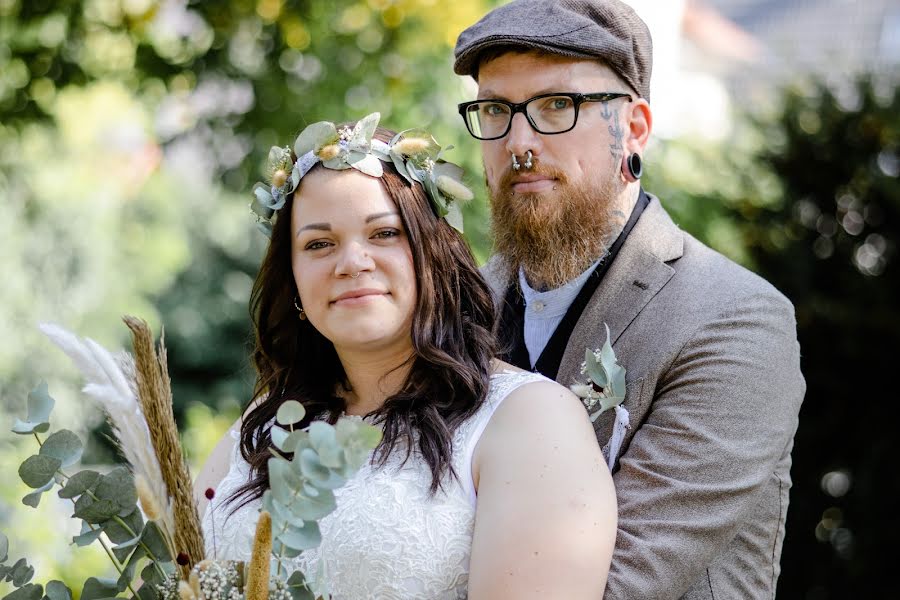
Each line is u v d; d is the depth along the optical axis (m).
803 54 6.85
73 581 3.32
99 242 7.24
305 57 4.78
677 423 1.98
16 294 6.22
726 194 4.96
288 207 1.83
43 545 3.40
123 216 8.35
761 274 4.86
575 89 2.12
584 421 1.72
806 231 4.79
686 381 2.01
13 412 5.95
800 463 4.73
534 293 2.27
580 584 1.57
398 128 4.66
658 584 1.86
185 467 1.57
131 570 1.64
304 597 1.54
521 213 2.16
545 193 2.15
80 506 1.60
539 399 1.72
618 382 1.97
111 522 1.63
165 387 1.55
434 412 1.74
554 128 2.13
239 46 4.79
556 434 1.66
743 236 4.90
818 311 4.64
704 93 8.41
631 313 2.13
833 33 10.03
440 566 1.64
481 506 1.64
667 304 2.11
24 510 3.56
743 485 1.93
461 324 1.84
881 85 4.87
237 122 4.80
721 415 1.97
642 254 2.17
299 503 1.46
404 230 1.77
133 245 8.31
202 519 1.90
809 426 4.69
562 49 2.09
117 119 7.25
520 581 1.56
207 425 5.42
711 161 5.04
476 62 2.23
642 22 2.23
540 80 2.12
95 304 7.14
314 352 1.96
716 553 1.93
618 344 2.12
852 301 4.64
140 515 1.64
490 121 2.21
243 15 4.65
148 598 1.65
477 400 1.75
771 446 1.99
